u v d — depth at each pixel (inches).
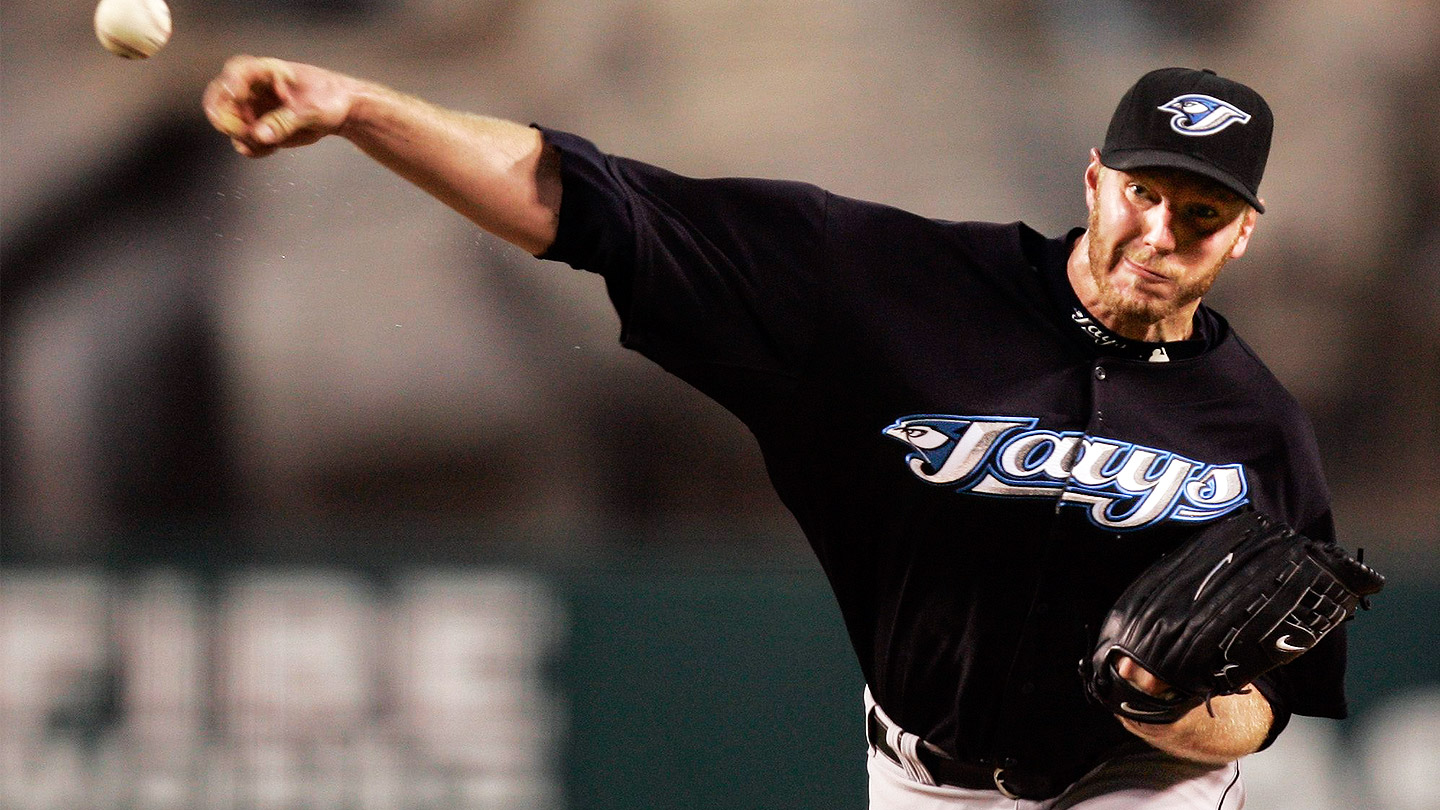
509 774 748.6
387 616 761.6
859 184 1273.4
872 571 388.5
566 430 1224.8
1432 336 1230.9
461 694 755.4
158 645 755.4
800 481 378.9
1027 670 382.0
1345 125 1261.1
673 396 1222.9
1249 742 403.9
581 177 338.0
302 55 1279.5
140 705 752.3
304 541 793.6
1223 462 378.0
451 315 1219.9
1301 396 1230.3
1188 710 370.9
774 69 1290.6
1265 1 1291.8
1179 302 357.1
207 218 1223.5
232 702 753.0
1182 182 344.8
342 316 1218.0
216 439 1203.9
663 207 351.9
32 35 1254.3
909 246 366.9
